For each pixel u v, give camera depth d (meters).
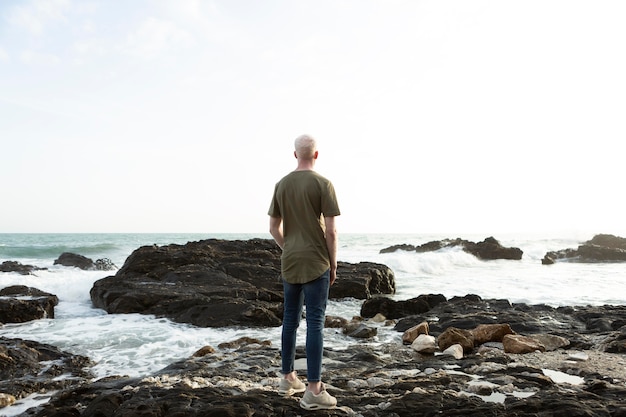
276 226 4.15
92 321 10.56
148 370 6.72
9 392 5.35
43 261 29.47
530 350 6.82
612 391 4.44
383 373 5.67
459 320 9.19
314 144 4.07
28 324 10.14
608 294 15.34
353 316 11.18
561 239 63.12
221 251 17.64
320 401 3.88
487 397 4.46
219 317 10.37
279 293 13.95
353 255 34.03
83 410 4.29
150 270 15.11
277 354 6.75
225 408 3.79
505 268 27.97
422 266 26.84
